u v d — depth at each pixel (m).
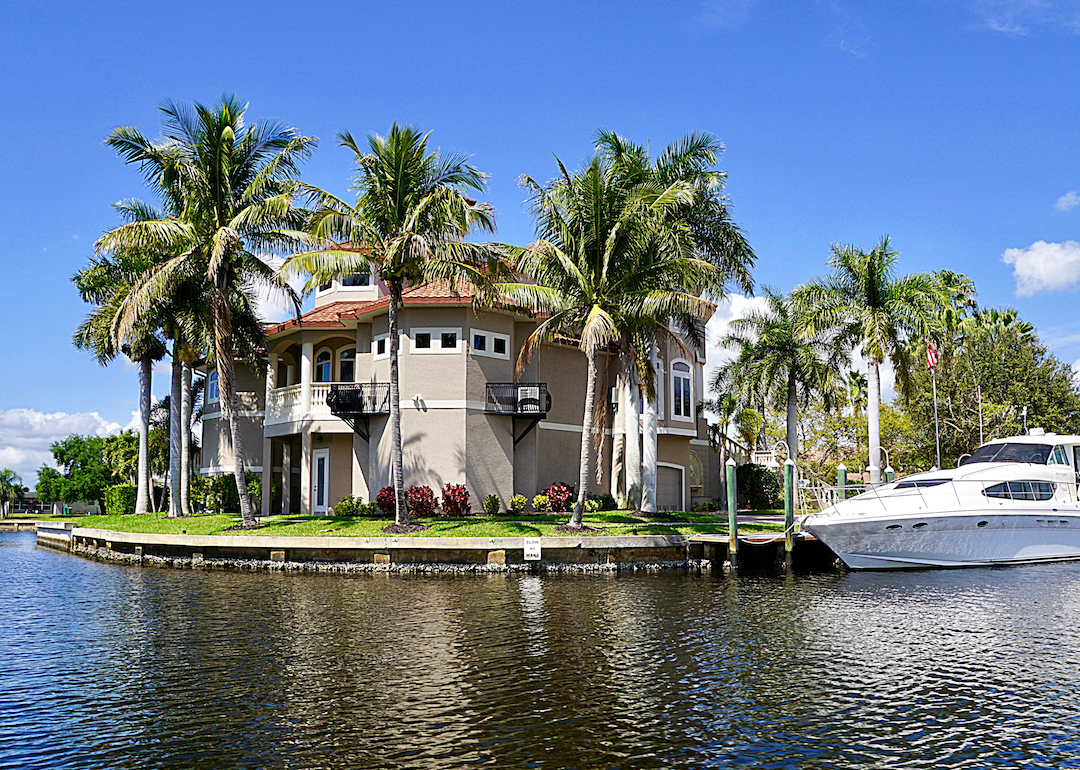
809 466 63.00
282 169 29.92
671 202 28.55
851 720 11.03
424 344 33.50
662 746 10.02
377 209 28.61
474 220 29.23
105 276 37.59
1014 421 55.25
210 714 11.16
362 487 34.53
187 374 38.38
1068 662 14.15
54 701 11.76
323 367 38.47
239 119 29.59
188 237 28.59
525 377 35.56
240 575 25.38
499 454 33.84
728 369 44.12
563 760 9.56
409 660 14.02
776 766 9.47
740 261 34.22
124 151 28.55
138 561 30.16
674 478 41.25
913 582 24.09
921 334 38.62
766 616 18.28
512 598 20.62
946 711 11.43
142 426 39.50
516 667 13.57
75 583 23.81
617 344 36.53
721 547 27.81
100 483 72.50
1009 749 10.05
